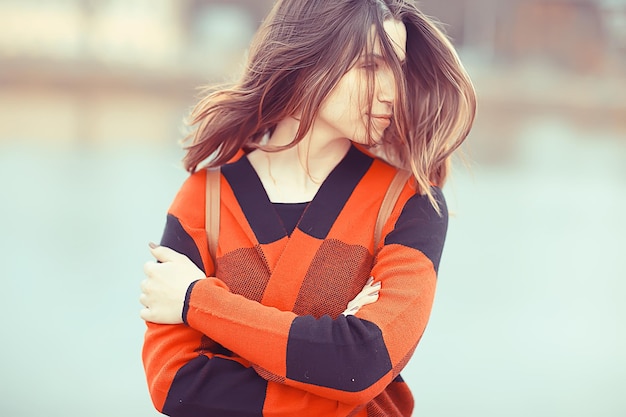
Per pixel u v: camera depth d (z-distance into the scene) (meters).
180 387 1.41
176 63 15.98
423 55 1.51
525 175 9.02
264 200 1.52
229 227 1.52
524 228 6.34
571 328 4.08
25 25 15.96
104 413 2.98
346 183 1.52
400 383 1.54
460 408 3.14
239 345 1.38
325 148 1.54
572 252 5.65
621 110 16.02
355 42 1.40
